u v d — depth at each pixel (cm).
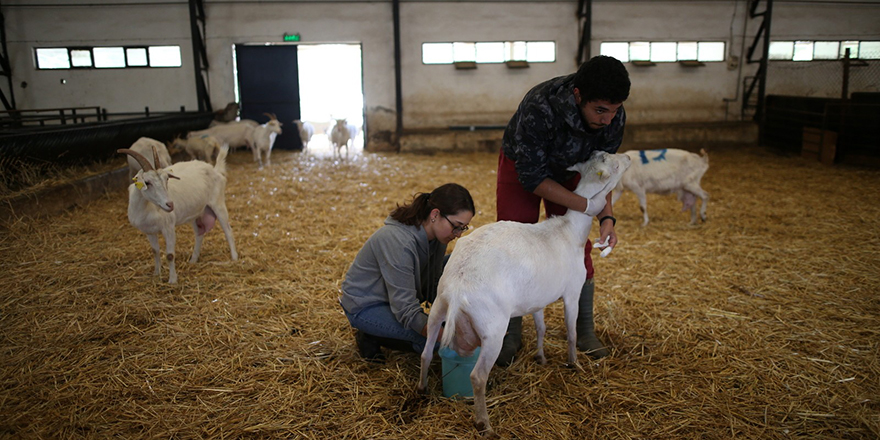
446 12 1183
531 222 295
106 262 438
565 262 255
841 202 649
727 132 1164
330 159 1083
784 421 245
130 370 282
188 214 413
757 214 605
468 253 232
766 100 1180
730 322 338
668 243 502
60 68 1131
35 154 644
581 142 250
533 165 249
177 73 1155
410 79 1205
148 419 243
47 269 420
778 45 1241
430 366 285
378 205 666
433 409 250
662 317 346
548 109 239
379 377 276
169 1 1127
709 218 594
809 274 416
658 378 277
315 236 526
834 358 294
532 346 306
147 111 1042
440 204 255
